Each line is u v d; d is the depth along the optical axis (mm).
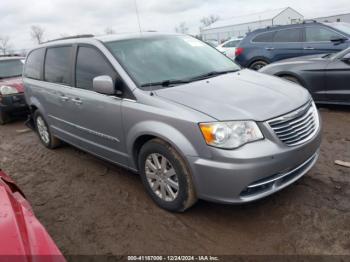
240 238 2873
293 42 8539
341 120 5715
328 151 4449
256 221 3070
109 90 3412
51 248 1847
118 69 3555
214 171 2764
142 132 3215
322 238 2764
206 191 2891
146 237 3014
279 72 6566
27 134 7008
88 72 4016
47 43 5246
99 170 4582
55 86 4684
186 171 2984
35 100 5410
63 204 3762
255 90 3305
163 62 3795
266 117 2832
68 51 4484
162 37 4266
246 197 2781
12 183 2766
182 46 4246
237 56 9703
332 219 2982
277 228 2945
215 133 2730
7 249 1717
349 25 8430
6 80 8375
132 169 3688
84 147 4453
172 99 3105
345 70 5727
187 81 3551
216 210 3295
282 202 3309
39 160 5266
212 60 4219
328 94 6043
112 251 2889
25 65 5918
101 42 3922
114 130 3643
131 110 3312
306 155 3037
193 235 2971
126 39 3998
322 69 5984
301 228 2910
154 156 3266
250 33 9531
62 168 4812
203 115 2822
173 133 2941
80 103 4074
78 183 4254
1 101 7758
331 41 7879
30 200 3939
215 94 3166
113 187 4027
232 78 3688
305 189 3500
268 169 2738
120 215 3400
